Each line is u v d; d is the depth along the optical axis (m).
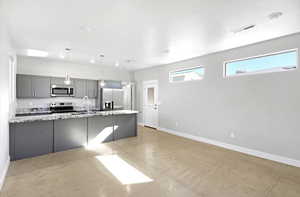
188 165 2.93
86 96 5.39
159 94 5.93
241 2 1.94
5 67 2.48
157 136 5.03
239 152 3.61
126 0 1.90
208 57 4.32
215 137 4.14
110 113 4.36
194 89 4.66
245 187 2.23
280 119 3.04
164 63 5.54
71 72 5.63
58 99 5.50
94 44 3.57
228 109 3.86
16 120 3.01
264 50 3.26
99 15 2.27
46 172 2.62
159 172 2.66
